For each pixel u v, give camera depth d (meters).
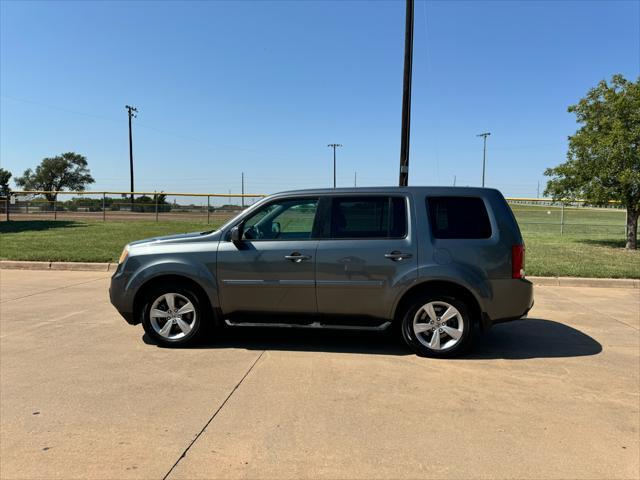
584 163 14.30
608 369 4.75
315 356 5.08
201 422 3.51
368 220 5.14
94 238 15.62
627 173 13.09
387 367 4.75
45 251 12.58
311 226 5.20
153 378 4.39
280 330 6.16
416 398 3.98
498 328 6.38
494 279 4.92
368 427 3.46
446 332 5.01
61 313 6.94
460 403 3.89
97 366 4.71
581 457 3.07
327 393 4.07
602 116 14.36
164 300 5.38
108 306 7.39
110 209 28.56
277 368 4.69
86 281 9.66
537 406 3.85
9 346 5.36
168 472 2.86
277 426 3.46
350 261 5.02
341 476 2.84
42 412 3.66
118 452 3.08
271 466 2.94
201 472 2.87
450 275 4.86
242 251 5.18
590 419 3.62
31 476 2.80
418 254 4.95
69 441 3.22
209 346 5.41
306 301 5.12
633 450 3.17
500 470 2.91
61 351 5.18
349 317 5.13
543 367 4.79
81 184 83.12
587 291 9.08
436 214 5.07
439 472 2.89
